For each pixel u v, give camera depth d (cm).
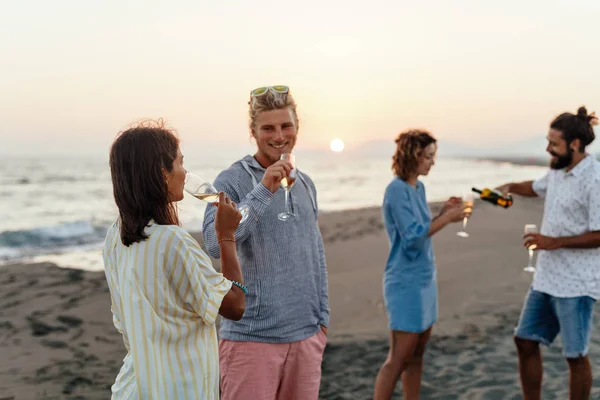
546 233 334
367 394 401
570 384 325
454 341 499
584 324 319
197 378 163
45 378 441
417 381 343
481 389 400
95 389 422
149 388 154
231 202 184
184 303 163
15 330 559
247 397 233
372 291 687
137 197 159
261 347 232
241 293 177
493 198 397
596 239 307
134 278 158
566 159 318
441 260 830
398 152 330
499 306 606
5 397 404
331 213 1533
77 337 541
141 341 155
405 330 321
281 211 235
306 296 241
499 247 933
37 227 1463
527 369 348
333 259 887
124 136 162
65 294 706
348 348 489
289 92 240
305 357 241
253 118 241
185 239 162
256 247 230
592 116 316
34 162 5359
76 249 1214
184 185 182
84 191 2711
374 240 1081
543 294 336
